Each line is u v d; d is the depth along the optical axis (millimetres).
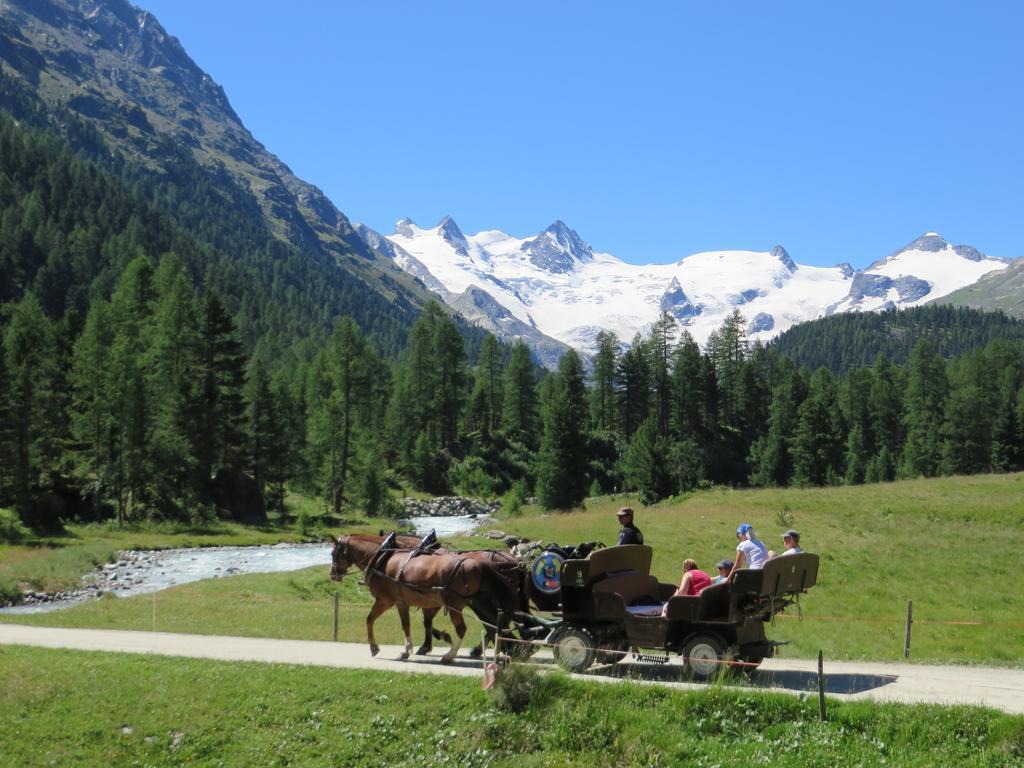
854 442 134125
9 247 177500
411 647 19422
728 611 15797
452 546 52750
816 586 38375
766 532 50188
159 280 118688
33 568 50156
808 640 26719
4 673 18156
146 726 16172
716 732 14188
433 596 18500
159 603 35156
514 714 15273
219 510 90312
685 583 16859
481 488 132375
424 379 147500
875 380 164875
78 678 17891
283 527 89125
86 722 16281
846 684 16312
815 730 13734
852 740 13422
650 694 15094
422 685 16578
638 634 16469
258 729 15938
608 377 160875
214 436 92375
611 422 156875
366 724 15641
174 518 84625
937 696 15086
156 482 84438
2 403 75438
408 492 127188
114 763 15367
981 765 12430
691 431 151875
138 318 98000
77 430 85250
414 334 148875
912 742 13242
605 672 17266
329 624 29125
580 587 17016
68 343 97875
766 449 131625
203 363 94188
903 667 18531
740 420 160500
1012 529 50406
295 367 175000
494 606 17906
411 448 134750
